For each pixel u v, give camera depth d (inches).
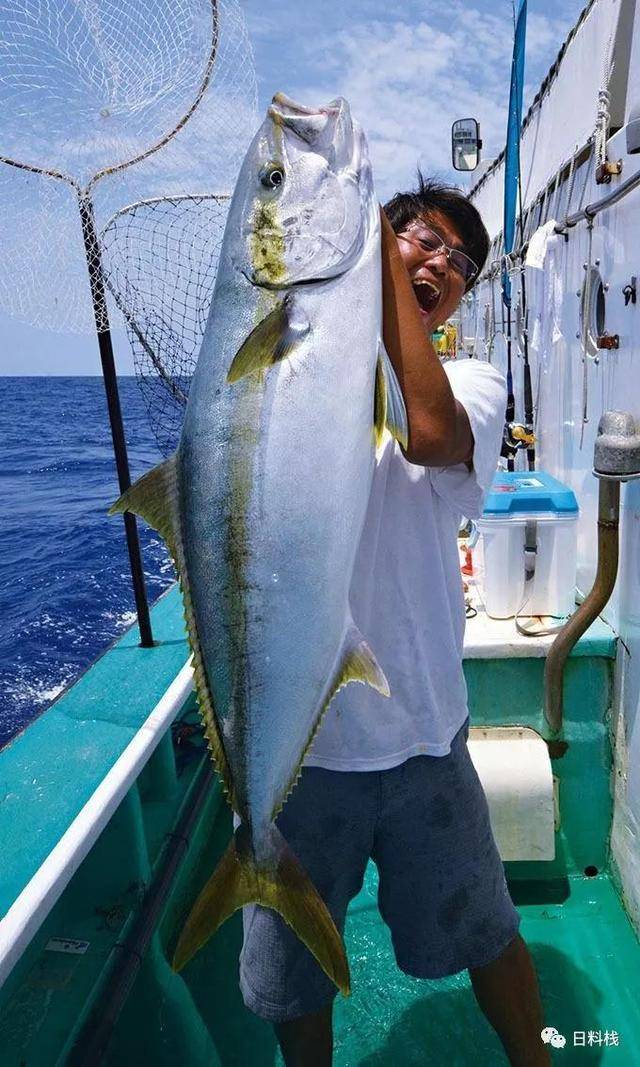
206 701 52.6
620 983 86.4
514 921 66.1
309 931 52.2
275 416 47.5
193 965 92.0
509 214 153.8
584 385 109.2
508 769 95.5
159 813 100.6
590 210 102.0
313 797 59.5
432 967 63.9
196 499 50.0
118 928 83.2
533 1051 66.0
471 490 57.0
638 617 89.6
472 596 114.8
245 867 53.2
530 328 151.4
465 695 64.0
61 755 78.2
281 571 49.1
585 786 100.7
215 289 49.5
